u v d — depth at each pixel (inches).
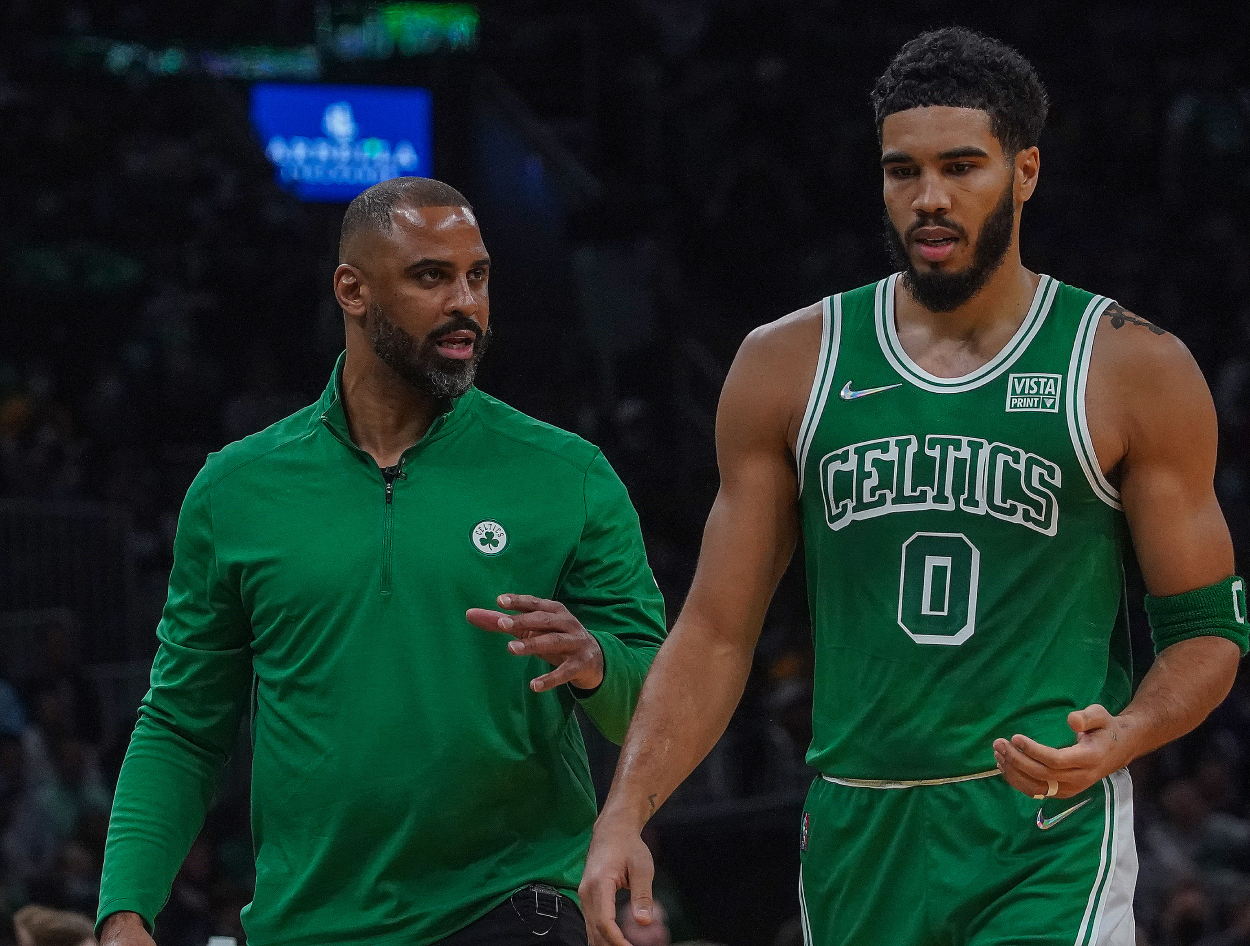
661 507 1963.6
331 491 450.3
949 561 380.5
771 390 401.1
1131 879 382.3
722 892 1112.8
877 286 401.1
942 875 380.5
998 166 372.5
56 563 1469.0
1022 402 379.9
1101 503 380.8
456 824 435.2
